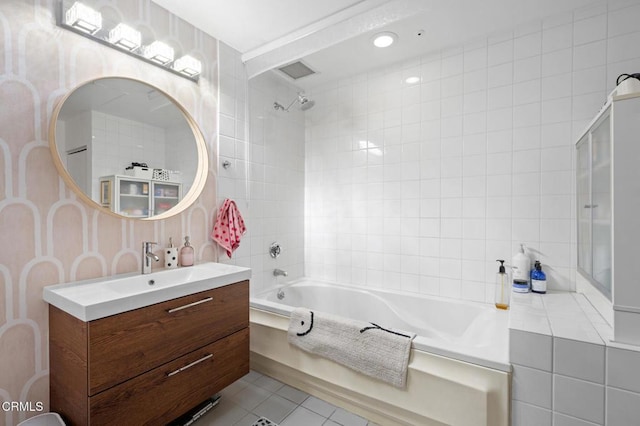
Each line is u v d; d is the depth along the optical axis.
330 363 1.70
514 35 1.95
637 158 1.08
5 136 1.20
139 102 1.65
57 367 1.23
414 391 1.43
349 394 1.65
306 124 2.91
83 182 1.41
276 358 1.92
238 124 2.26
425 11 1.66
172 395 1.32
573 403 1.17
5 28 1.20
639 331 1.09
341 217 2.71
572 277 1.80
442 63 2.20
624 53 1.66
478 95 2.07
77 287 1.32
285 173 2.71
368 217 2.56
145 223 1.68
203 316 1.46
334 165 2.74
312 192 2.89
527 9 1.76
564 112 1.81
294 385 1.89
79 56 1.41
